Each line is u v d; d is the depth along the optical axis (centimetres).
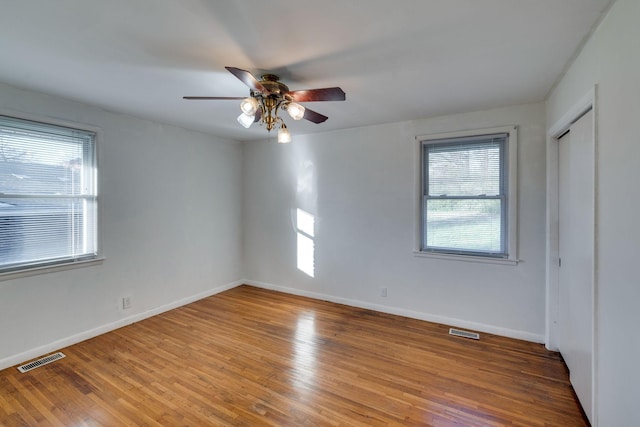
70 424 193
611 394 149
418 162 356
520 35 177
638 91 126
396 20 162
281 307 402
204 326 342
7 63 215
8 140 259
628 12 135
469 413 202
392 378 242
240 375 246
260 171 483
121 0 145
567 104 224
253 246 495
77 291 303
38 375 245
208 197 444
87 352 282
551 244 281
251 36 178
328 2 146
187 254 414
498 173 320
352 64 214
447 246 347
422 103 298
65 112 290
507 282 315
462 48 192
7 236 260
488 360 269
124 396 220
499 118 312
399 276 373
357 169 397
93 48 193
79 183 305
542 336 301
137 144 353
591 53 176
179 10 153
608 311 153
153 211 371
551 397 218
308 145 436
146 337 314
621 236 140
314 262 437
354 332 326
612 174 149
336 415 201
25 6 150
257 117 260
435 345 297
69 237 299
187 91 269
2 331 255
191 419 197
